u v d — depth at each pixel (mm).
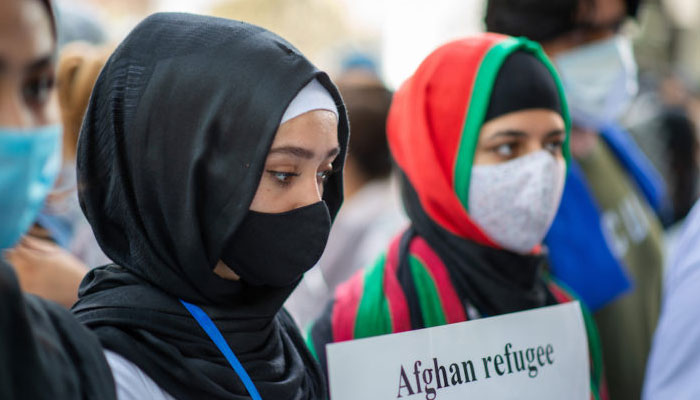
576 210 2549
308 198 1339
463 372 1589
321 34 6918
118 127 1326
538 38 2555
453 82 1877
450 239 1881
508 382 1635
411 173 1948
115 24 4930
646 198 2898
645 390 2027
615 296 2516
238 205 1287
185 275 1327
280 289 1411
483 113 1832
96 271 1392
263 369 1337
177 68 1306
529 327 1683
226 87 1282
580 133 2660
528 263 1883
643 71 5211
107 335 1240
